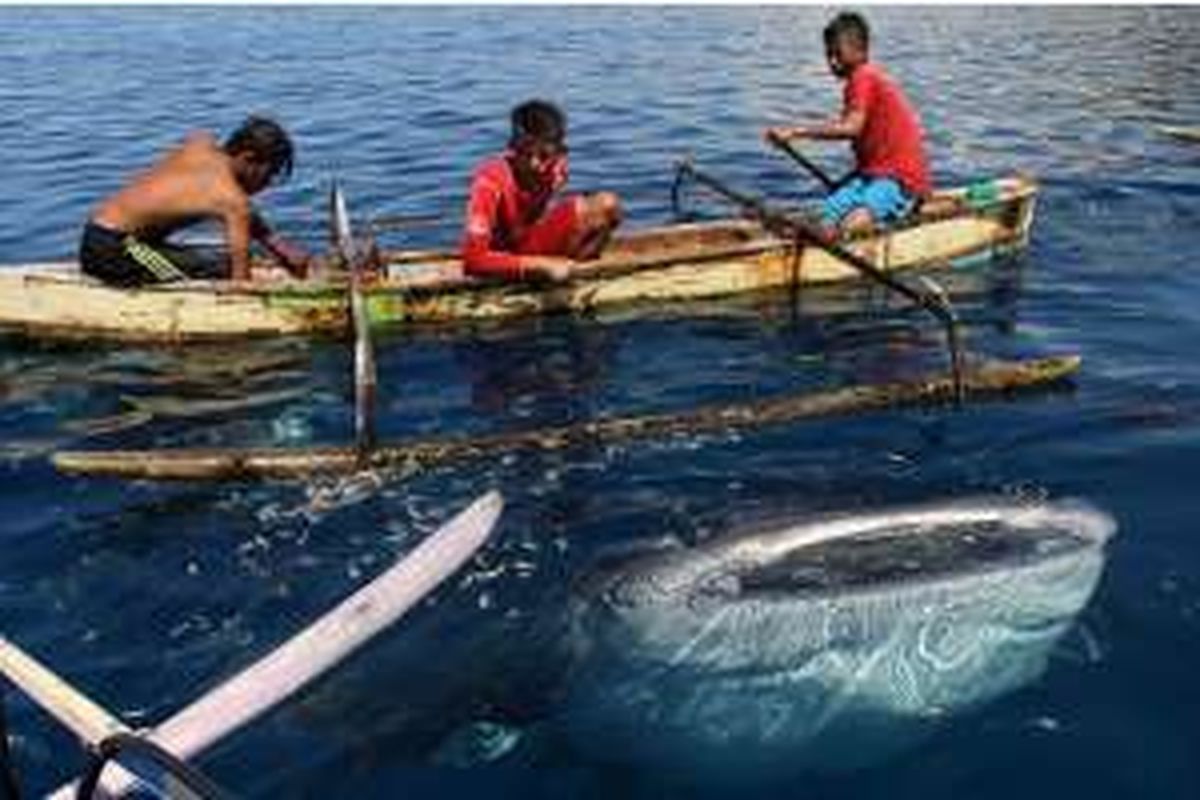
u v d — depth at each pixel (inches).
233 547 243.0
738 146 593.6
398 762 183.3
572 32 1054.4
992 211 403.5
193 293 336.5
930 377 308.8
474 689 196.5
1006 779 176.9
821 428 287.6
